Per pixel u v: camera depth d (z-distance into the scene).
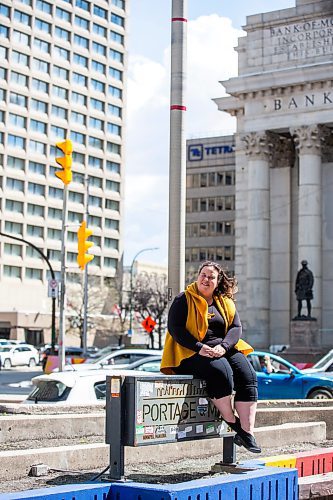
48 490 6.04
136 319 98.19
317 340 48.69
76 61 106.62
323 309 52.66
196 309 7.28
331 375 23.20
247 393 7.42
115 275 109.56
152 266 144.25
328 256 53.19
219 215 107.50
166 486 6.24
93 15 109.12
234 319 7.48
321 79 51.34
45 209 100.94
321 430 12.36
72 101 105.75
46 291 99.00
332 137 54.12
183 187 15.74
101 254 108.38
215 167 108.31
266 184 53.94
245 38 55.50
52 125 102.81
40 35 101.38
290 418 13.44
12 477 8.13
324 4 52.31
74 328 94.62
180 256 15.67
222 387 7.21
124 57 114.00
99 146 109.81
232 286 7.55
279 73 52.53
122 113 113.31
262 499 6.93
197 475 8.14
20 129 98.69
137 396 6.52
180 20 15.80
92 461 9.01
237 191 56.44
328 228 53.53
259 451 7.39
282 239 54.94
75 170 105.75
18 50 98.56
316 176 51.91
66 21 105.31
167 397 6.82
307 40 52.94
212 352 7.15
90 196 107.94
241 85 54.09
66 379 14.55
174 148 15.69
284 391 22.08
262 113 53.84
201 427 7.21
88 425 11.19
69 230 103.94
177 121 15.70
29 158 99.44
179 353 7.29
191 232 109.50
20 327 92.50
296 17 53.09
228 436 7.60
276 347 49.38
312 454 9.31
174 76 15.74
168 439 6.82
